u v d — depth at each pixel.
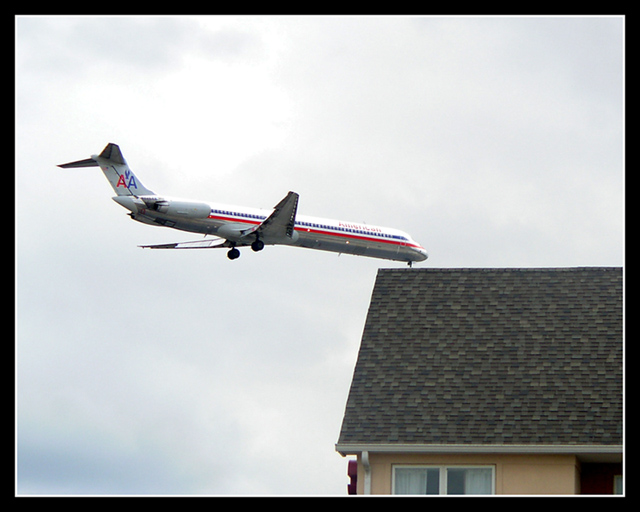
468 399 77.62
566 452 70.25
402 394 78.56
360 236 198.38
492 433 73.44
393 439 73.38
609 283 92.19
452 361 82.38
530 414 75.25
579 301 89.69
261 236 182.12
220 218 177.88
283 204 173.88
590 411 75.06
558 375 79.75
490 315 88.31
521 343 84.12
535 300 90.25
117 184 177.75
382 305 90.31
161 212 171.62
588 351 82.50
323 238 192.38
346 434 74.25
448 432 73.88
